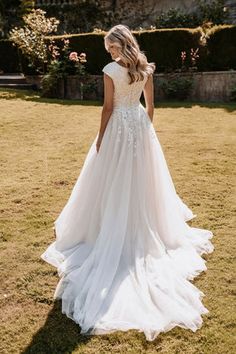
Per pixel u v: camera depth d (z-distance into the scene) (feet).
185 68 36.55
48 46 39.32
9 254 12.27
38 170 19.03
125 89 11.18
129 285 10.48
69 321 9.62
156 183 12.00
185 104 33.50
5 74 48.47
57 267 11.59
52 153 21.43
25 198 16.03
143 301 9.95
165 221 12.21
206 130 25.30
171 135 24.34
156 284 10.53
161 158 12.14
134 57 10.72
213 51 36.27
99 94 37.45
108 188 11.51
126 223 11.38
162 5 53.57
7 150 21.94
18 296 10.47
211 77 35.68
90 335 9.18
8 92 37.58
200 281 10.98
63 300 10.15
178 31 36.14
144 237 11.61
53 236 13.32
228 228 13.74
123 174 11.34
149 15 54.49
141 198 11.56
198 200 15.78
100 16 56.29
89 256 11.44
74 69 38.04
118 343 8.96
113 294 10.19
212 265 11.70
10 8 58.03
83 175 11.91
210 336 9.11
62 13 57.11
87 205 11.96
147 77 11.43
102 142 11.49
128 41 10.64
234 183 17.31
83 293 10.24
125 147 11.27
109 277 10.60
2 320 9.68
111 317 9.58
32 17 41.81
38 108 31.14
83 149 21.95
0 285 10.89
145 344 8.91
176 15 49.65
